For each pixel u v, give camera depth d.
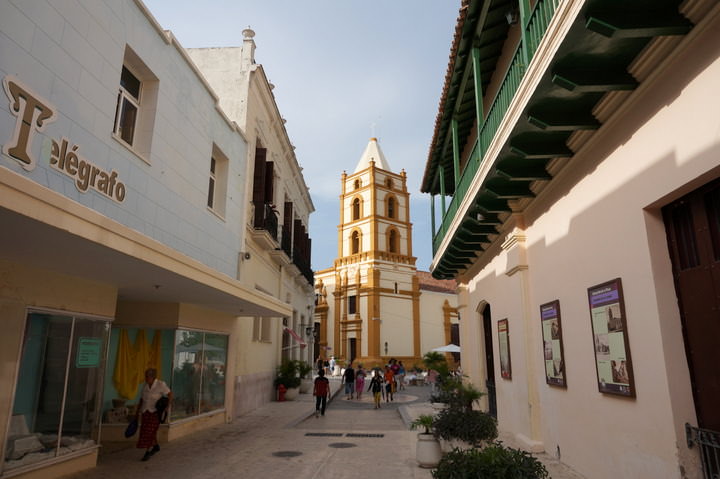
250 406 16.44
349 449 9.77
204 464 8.25
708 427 4.62
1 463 5.98
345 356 44.22
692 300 4.86
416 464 8.33
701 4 4.06
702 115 4.32
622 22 4.27
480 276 13.65
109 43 7.19
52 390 7.00
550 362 8.06
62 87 6.13
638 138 5.36
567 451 7.44
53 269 6.94
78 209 5.07
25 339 6.50
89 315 7.83
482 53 10.26
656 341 5.05
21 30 5.45
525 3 6.45
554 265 7.91
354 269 45.34
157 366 10.75
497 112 7.86
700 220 4.75
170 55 9.27
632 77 5.14
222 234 12.35
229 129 12.98
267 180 16.53
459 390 9.45
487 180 8.31
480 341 14.01
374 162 46.75
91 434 7.92
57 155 6.02
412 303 45.72
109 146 7.20
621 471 5.79
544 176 7.65
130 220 7.78
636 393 5.44
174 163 9.45
